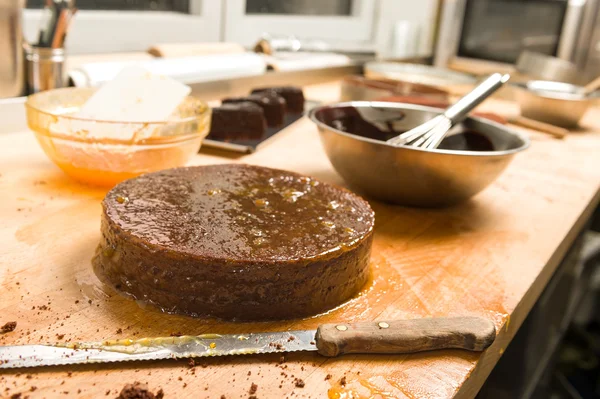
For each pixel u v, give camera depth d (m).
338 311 0.60
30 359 0.50
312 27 2.15
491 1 2.15
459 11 2.23
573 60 1.98
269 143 1.08
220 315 0.57
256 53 1.71
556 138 1.42
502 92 1.89
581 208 0.93
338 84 1.85
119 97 0.81
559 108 1.50
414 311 0.62
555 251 0.78
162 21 1.58
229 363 0.53
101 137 0.75
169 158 0.81
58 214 0.73
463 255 0.74
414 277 0.68
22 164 0.87
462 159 0.77
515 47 2.14
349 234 0.62
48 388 0.48
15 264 0.62
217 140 1.05
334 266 0.59
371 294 0.64
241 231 0.60
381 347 0.55
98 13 1.43
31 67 1.00
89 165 0.78
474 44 2.25
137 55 1.42
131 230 0.58
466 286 0.67
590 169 1.15
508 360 1.03
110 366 0.51
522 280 0.70
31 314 0.55
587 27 1.93
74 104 0.89
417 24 2.26
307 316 0.59
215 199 0.66
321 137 0.86
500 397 1.04
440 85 1.62
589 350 1.70
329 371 0.53
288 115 1.33
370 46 2.30
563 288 1.23
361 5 2.35
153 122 0.76
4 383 0.48
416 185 0.81
